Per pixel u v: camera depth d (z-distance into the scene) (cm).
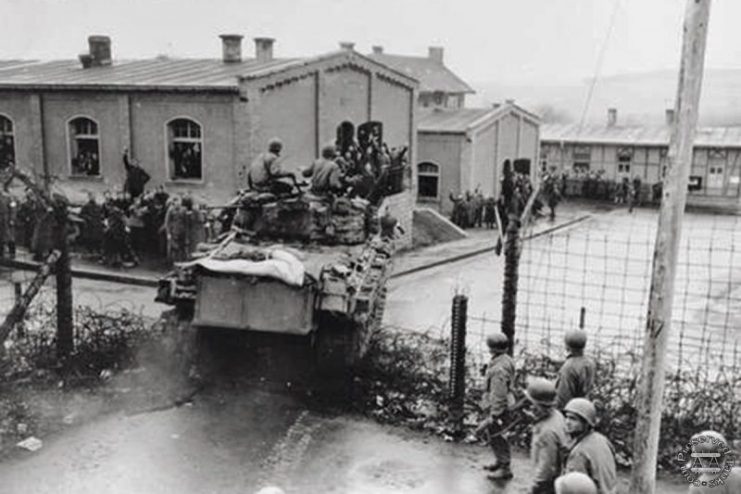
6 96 2608
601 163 4988
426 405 1139
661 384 777
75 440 1020
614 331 1631
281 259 1150
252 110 2266
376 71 2841
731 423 997
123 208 2253
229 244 1325
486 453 1020
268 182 1348
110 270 2033
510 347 1085
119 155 2473
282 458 988
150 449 1001
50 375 1202
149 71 2677
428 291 2100
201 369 1245
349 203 1390
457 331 1065
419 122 3828
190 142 2395
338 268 1195
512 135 4053
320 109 2558
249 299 1159
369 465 976
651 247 2959
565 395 913
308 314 1147
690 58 730
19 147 2628
